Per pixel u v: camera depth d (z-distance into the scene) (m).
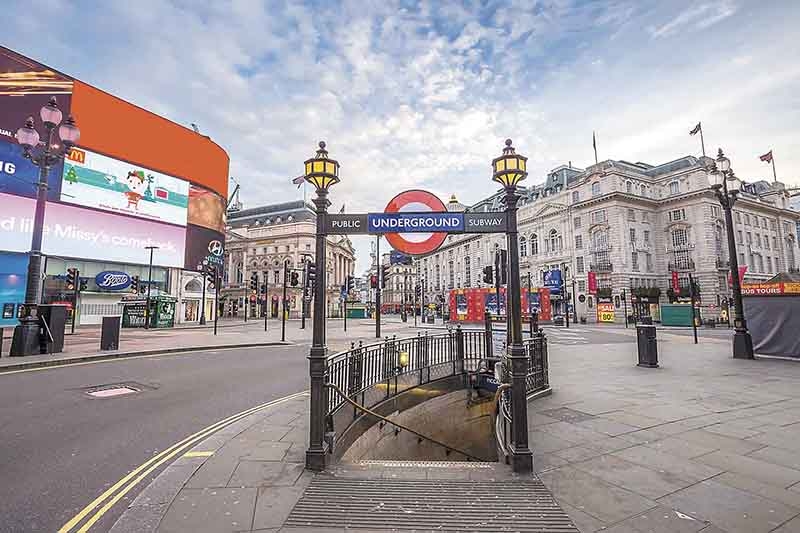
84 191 33.66
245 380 9.60
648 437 5.06
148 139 38.91
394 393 7.76
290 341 20.14
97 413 6.45
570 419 5.88
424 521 3.12
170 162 40.91
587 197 56.53
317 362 4.27
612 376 9.64
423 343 9.28
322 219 4.63
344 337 22.97
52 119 11.63
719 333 27.64
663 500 3.42
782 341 12.65
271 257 77.50
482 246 77.38
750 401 6.96
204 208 44.53
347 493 3.60
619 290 51.12
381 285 21.67
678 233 54.06
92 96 34.47
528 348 7.40
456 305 44.59
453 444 9.56
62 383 8.68
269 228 79.56
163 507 3.31
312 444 4.18
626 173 54.94
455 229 4.65
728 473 3.95
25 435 5.32
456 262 86.94
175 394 7.98
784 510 3.23
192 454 4.53
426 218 4.68
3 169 28.73
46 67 31.52
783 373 9.92
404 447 7.84
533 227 65.94
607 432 5.27
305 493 3.59
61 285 32.00
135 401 7.32
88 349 13.84
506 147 4.66
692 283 19.67
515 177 4.56
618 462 4.26
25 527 3.09
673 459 4.33
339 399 5.55
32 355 11.48
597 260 54.72
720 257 52.03
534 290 42.75
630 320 46.56
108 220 35.38
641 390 7.96
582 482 3.79
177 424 5.94
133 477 4.05
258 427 5.54
